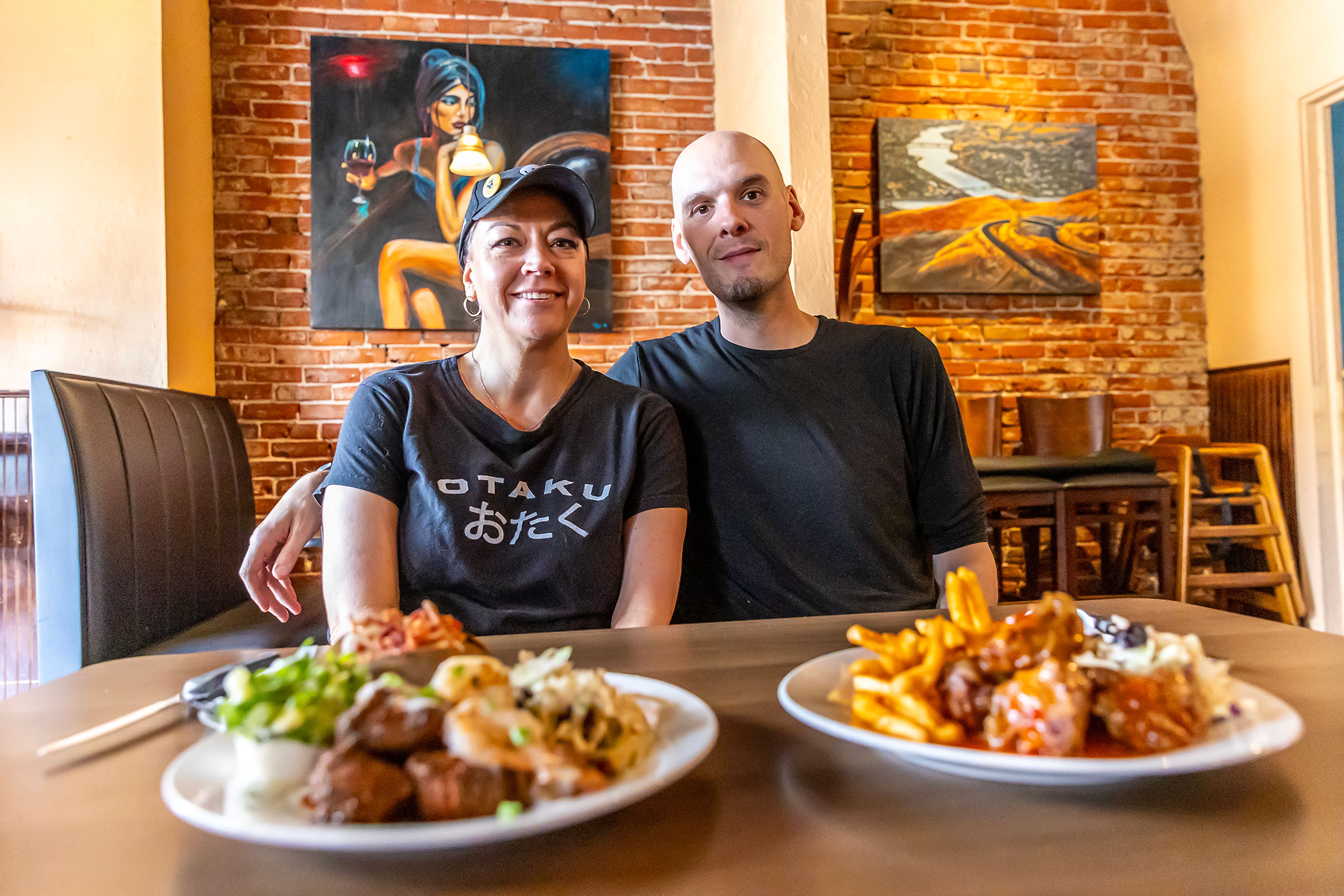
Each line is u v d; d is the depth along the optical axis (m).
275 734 0.42
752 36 3.18
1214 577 3.25
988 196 3.80
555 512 1.25
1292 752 0.52
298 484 1.32
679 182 1.50
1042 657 0.50
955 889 0.37
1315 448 3.46
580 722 0.44
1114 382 3.96
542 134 3.61
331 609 1.16
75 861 0.41
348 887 0.38
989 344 3.88
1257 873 0.38
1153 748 0.44
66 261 2.80
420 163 3.51
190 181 3.15
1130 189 3.98
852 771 0.50
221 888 0.38
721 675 0.70
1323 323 3.46
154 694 0.68
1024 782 0.48
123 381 2.82
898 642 0.56
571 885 0.38
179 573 2.12
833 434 1.44
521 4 3.67
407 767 0.39
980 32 3.90
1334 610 3.40
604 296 3.65
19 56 2.79
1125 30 3.98
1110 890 0.36
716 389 1.47
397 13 3.57
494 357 1.31
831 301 2.83
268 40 3.47
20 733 0.59
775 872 0.39
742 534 1.40
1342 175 3.42
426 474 1.23
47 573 1.69
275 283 3.46
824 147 2.82
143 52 2.84
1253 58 3.67
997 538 3.46
